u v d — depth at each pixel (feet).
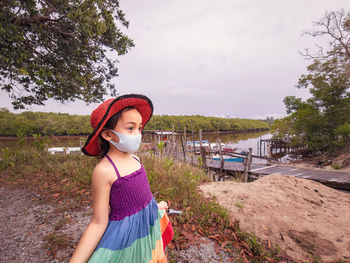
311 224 10.41
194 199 11.51
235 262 6.90
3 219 9.45
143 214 3.26
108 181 2.89
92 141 3.11
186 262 6.73
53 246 7.27
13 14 15.97
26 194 12.59
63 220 9.20
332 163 51.47
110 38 23.29
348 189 23.63
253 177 29.07
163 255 3.69
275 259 7.46
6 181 15.25
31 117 146.92
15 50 15.61
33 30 19.02
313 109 73.20
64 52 21.40
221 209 10.39
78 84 24.00
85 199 11.43
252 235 8.65
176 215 9.43
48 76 21.30
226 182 17.11
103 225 2.82
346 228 10.21
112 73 27.96
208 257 7.05
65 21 19.57
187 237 7.97
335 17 53.01
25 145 23.88
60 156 21.93
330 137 67.46
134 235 3.03
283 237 8.96
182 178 14.51
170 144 29.76
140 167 3.53
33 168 18.24
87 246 2.64
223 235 8.30
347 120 64.44
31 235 8.07
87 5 18.47
